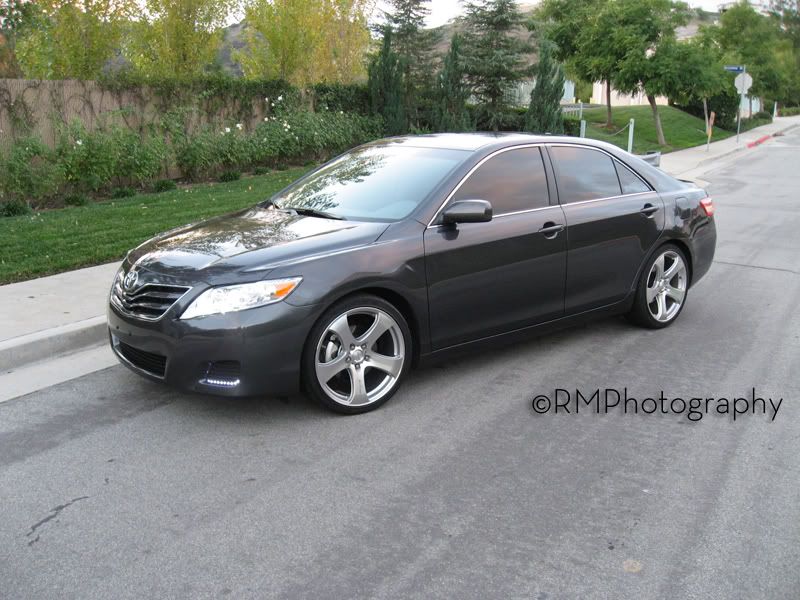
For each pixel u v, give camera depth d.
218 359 4.18
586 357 5.73
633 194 6.13
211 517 3.46
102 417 4.57
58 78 15.20
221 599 2.88
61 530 3.35
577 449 4.20
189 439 4.28
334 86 20.98
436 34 27.48
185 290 4.27
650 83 30.00
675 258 6.44
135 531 3.34
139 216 10.85
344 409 4.56
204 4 17.11
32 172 11.91
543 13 38.97
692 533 3.35
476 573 3.04
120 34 15.84
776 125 51.50
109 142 13.32
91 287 7.07
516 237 5.18
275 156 17.91
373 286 4.52
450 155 5.33
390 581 2.99
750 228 11.81
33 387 5.05
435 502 3.61
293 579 3.00
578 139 5.95
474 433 4.39
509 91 27.28
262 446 4.19
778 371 5.47
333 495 3.67
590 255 5.69
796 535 3.34
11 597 2.88
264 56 21.39
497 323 5.24
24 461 4.01
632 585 2.97
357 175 5.50
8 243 8.77
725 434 4.41
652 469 3.97
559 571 3.06
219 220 5.33
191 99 15.89
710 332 6.39
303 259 4.36
